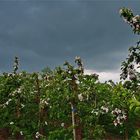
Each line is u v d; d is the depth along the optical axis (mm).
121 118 17594
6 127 28656
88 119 22141
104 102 22547
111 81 24391
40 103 25875
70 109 24531
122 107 17578
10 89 28703
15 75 28984
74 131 21312
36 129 26828
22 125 27453
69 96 20922
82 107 22500
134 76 13344
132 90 13664
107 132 23000
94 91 22969
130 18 12648
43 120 26516
